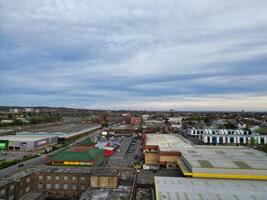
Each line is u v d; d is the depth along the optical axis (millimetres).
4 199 72500
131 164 129375
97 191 75875
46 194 92438
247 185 76938
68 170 98375
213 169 87875
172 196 66562
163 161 125062
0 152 165875
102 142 192000
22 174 90562
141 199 74312
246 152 121000
